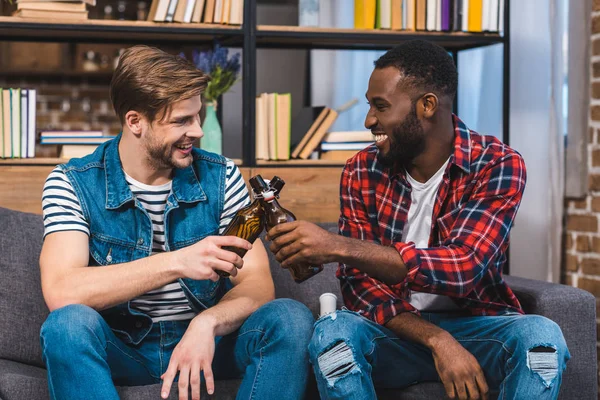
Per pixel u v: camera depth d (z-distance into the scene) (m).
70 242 1.73
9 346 1.92
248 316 1.74
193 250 1.65
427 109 1.78
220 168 1.96
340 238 1.62
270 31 2.76
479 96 3.26
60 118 3.30
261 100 2.77
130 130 1.78
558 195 3.21
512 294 1.91
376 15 2.88
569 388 2.00
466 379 1.61
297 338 1.65
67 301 1.63
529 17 3.18
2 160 2.60
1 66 3.13
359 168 1.96
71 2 2.62
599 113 3.10
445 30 2.91
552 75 3.19
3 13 2.83
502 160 1.82
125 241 1.82
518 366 1.63
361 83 3.33
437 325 1.89
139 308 1.81
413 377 1.83
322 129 2.86
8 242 2.03
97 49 3.19
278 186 1.67
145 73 1.72
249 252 1.90
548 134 3.19
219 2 2.71
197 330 1.63
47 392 1.66
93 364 1.53
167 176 1.87
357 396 1.60
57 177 1.81
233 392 1.72
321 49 3.21
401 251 1.65
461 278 1.68
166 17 2.68
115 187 1.82
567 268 3.27
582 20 3.14
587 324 2.01
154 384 1.69
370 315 1.81
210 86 2.77
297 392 1.65
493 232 1.74
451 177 1.84
